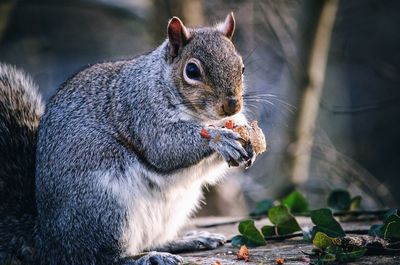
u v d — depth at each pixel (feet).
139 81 33.78
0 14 61.16
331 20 57.26
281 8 60.64
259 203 43.45
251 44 63.87
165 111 32.96
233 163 31.71
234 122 33.73
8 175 34.22
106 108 33.65
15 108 36.09
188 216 35.45
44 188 32.22
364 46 82.38
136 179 32.65
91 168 31.96
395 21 82.33
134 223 31.96
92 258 31.32
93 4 61.98
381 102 58.34
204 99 31.58
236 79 31.60
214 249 34.37
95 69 35.29
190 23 56.95
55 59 80.74
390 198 55.98
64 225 31.42
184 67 32.22
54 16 80.89
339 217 39.37
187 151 32.81
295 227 34.19
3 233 32.45
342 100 79.51
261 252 31.81
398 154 79.56
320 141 59.21
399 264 27.48
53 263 31.76
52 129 33.09
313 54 56.29
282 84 61.31
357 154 78.28
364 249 28.43
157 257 30.71
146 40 60.39
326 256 28.30
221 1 62.03
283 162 56.39
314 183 58.59
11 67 37.42
